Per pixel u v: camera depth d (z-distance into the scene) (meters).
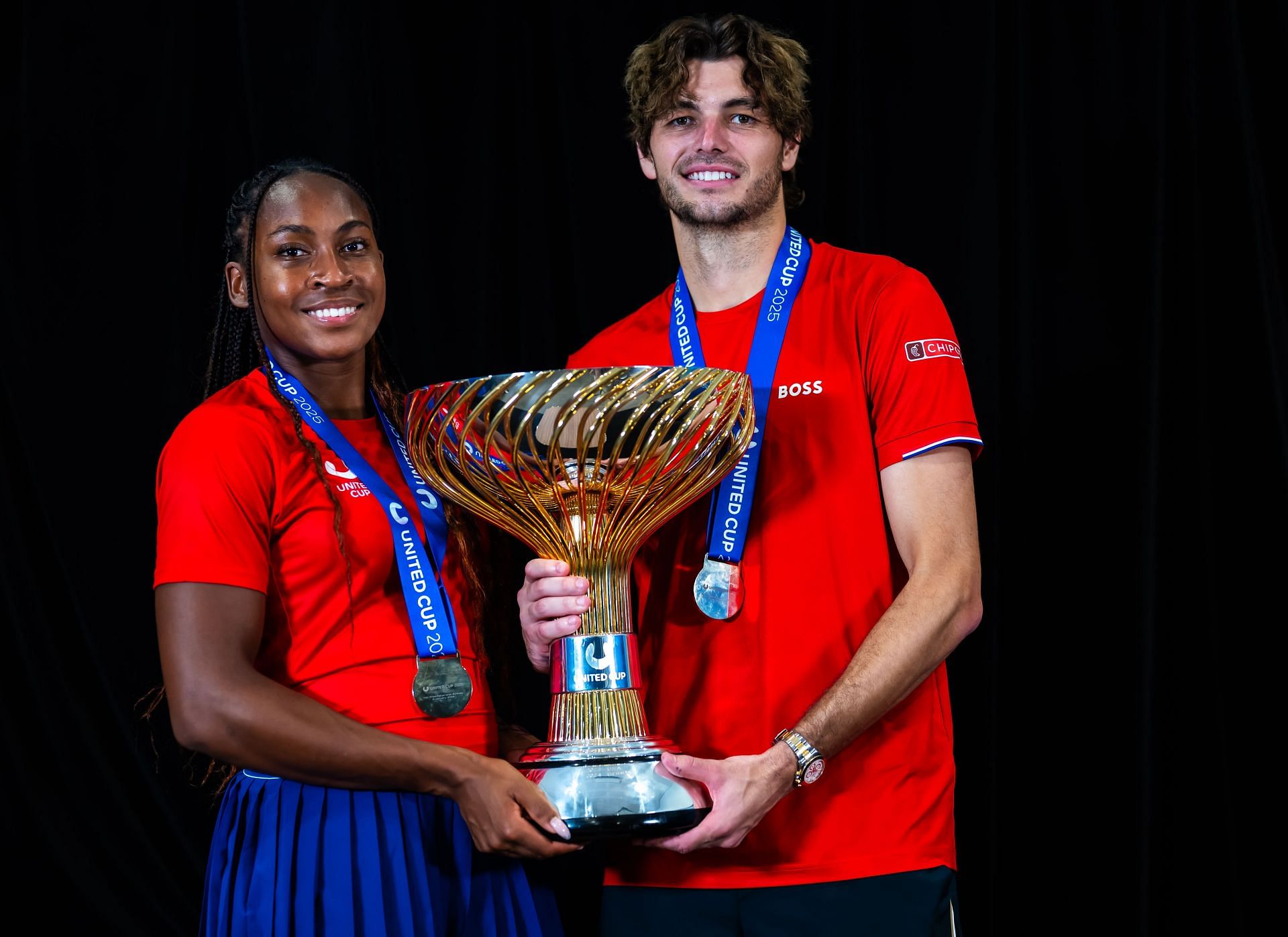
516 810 1.43
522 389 1.40
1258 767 2.29
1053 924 2.37
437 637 1.56
